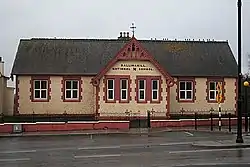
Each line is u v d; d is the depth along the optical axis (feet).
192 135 101.86
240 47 82.12
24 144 84.07
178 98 144.46
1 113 139.74
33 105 139.85
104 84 131.13
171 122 123.75
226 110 146.61
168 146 78.43
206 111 145.48
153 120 123.13
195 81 146.00
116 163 56.75
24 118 134.00
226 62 151.43
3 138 97.40
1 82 142.00
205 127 123.44
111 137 98.27
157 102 132.57
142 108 131.95
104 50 149.59
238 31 81.87
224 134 104.37
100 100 131.13
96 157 63.36
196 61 150.10
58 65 142.92
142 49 132.16
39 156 65.31
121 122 117.50
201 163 56.24
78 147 77.92
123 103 131.64
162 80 132.98
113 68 131.75
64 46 149.59
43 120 131.54
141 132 108.88
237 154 66.28
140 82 132.67
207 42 157.38
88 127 114.93
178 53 152.05
